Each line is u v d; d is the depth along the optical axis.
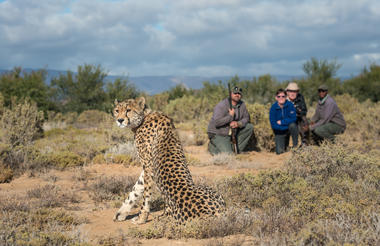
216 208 6.57
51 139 22.03
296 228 6.36
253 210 8.21
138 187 8.30
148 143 7.93
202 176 12.28
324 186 8.85
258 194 8.88
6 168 12.81
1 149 13.68
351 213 6.59
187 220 6.36
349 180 9.09
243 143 17.08
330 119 17.05
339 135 16.73
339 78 48.09
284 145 16.97
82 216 8.45
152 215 8.72
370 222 6.24
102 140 20.28
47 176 12.53
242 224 6.53
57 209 9.10
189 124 27.70
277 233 6.01
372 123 19.55
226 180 9.59
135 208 9.51
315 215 6.95
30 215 7.69
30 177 12.67
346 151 11.05
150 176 7.93
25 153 14.12
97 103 45.50
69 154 15.00
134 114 8.21
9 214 7.61
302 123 17.14
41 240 5.84
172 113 34.78
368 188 8.59
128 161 15.04
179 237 6.38
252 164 14.22
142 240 6.55
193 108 33.75
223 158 15.15
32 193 10.15
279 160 15.38
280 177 9.17
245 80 39.50
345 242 5.37
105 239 6.41
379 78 47.09
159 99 39.69
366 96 45.97
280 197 8.42
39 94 38.41
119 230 7.20
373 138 18.53
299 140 18.45
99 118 38.72
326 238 5.54
